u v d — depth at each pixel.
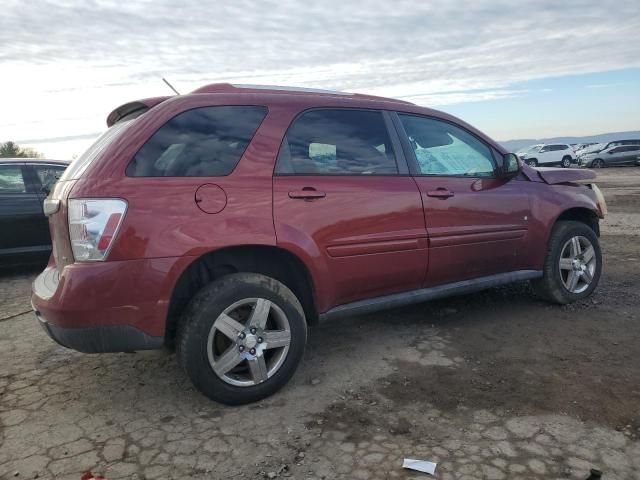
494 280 4.30
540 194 4.57
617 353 3.70
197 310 2.90
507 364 3.56
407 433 2.73
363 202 3.46
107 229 2.70
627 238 8.62
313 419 2.89
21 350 4.08
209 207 2.93
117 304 2.72
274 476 2.39
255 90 3.42
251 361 3.04
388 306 3.71
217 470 2.45
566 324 4.33
